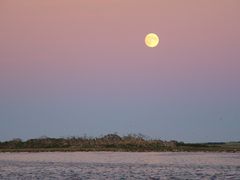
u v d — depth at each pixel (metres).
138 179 172.12
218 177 175.50
